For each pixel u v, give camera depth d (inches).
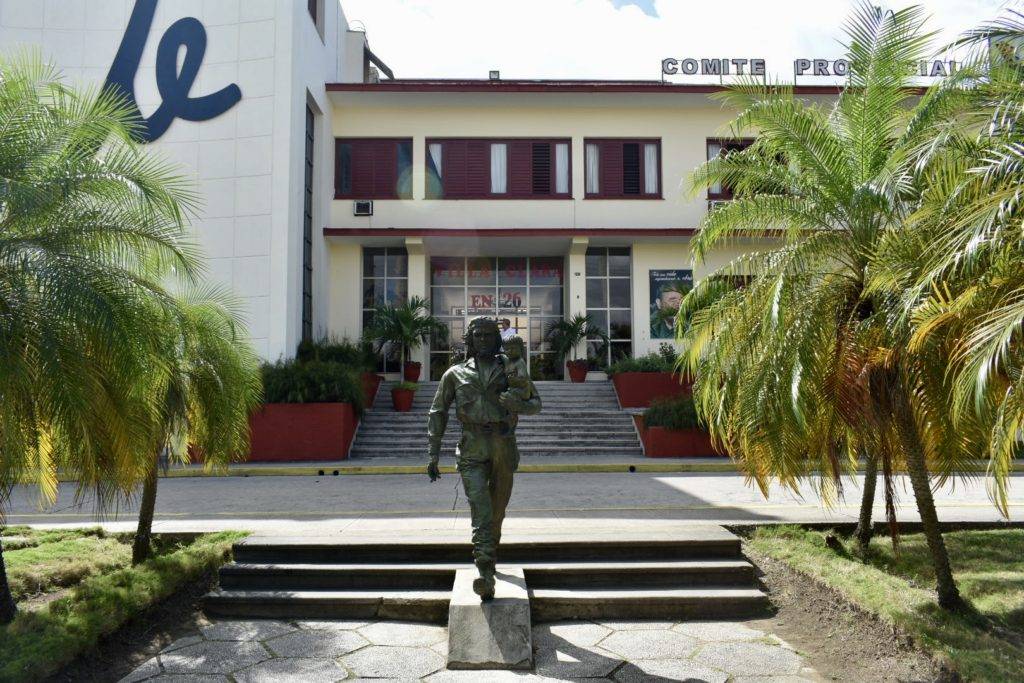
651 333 895.7
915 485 236.4
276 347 728.3
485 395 217.3
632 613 231.0
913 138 231.0
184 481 559.2
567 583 247.3
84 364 199.6
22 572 261.4
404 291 914.7
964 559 283.9
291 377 681.0
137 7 774.5
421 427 737.0
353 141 903.1
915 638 197.2
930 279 183.0
